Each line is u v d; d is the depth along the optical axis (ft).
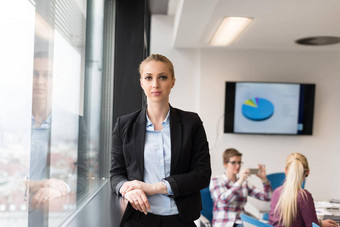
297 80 17.87
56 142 4.44
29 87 3.43
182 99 17.58
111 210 4.63
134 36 9.47
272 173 16.80
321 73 17.87
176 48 17.44
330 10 11.34
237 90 17.49
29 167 3.41
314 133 17.97
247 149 17.87
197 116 5.25
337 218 11.15
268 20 12.67
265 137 17.92
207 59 17.63
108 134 9.27
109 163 9.18
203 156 5.12
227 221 11.27
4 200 2.80
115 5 9.50
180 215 4.91
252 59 17.78
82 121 6.19
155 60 4.89
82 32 6.10
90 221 4.15
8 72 2.91
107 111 9.17
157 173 4.99
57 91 4.50
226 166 12.17
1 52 2.77
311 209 9.10
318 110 17.93
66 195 4.77
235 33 14.56
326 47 17.02
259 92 17.57
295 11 11.55
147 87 4.91
